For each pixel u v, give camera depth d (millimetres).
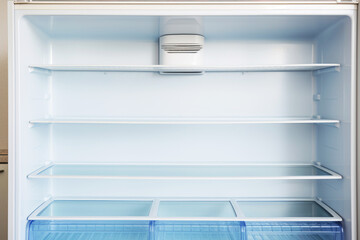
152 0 1698
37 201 1972
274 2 1671
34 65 1789
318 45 2146
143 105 2217
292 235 1925
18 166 1689
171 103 2217
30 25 1825
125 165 2195
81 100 2215
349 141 1720
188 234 1822
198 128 2232
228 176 1886
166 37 2025
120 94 2215
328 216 1853
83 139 2227
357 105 1690
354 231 1694
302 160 2240
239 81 2217
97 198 2215
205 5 1672
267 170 2072
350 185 1709
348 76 1723
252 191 2244
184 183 2240
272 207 2117
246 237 1757
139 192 2234
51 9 1672
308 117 2223
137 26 1871
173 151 2234
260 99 2223
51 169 2074
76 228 1788
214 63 2207
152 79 2211
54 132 2223
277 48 2213
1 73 2518
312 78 2225
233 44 2207
